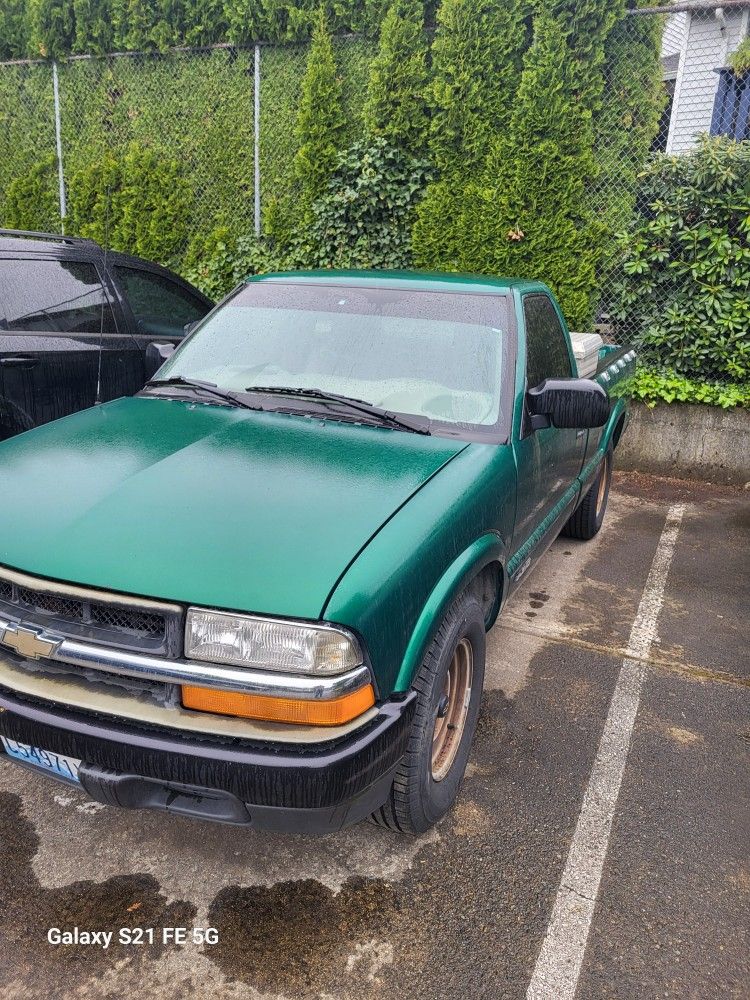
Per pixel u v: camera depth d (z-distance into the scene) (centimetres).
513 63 700
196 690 205
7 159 932
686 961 228
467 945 230
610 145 706
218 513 232
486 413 312
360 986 216
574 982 220
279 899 245
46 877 250
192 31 793
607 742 331
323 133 766
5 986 213
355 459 271
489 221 731
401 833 268
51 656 216
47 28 858
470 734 294
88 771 212
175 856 261
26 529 228
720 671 394
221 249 832
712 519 631
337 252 794
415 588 226
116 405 329
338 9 739
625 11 665
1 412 448
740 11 796
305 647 199
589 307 736
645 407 735
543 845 271
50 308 486
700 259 694
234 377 338
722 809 293
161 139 848
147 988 214
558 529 420
